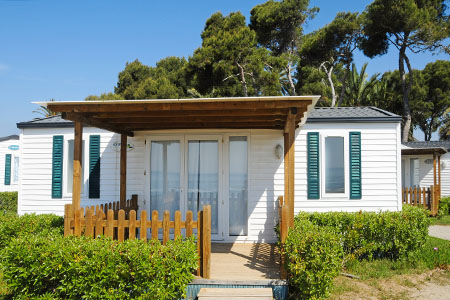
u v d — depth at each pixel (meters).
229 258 6.87
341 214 7.92
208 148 8.52
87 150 9.30
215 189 8.48
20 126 9.41
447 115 31.16
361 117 8.91
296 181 8.95
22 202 9.42
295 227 6.24
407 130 21.55
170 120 6.98
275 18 23.78
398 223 7.52
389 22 19.69
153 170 8.66
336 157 9.05
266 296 5.12
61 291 5.10
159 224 5.60
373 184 8.92
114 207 7.36
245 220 8.45
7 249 5.29
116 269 4.98
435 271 7.20
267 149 8.55
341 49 23.14
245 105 5.56
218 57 19.73
